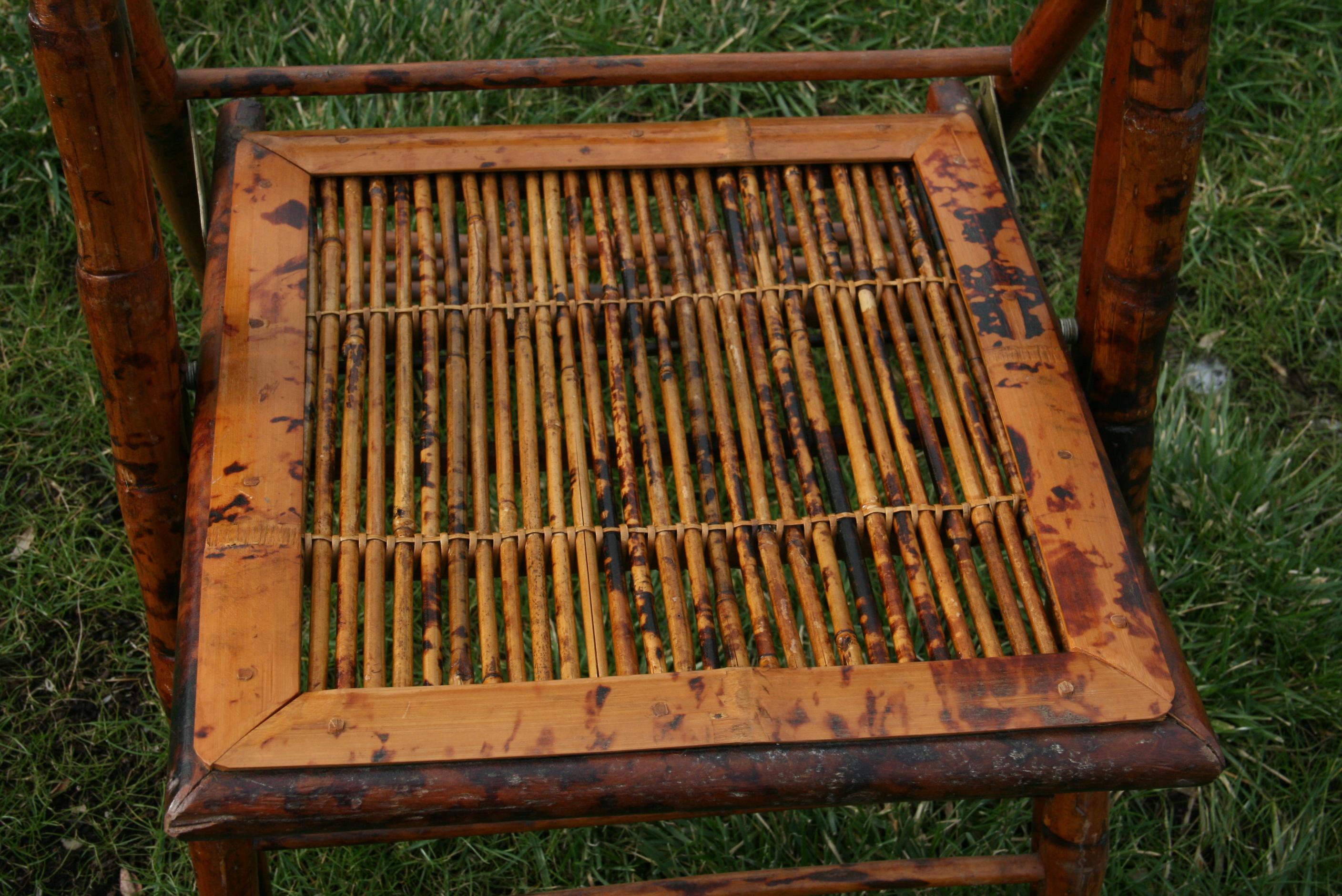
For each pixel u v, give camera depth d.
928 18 1.85
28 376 1.53
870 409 0.94
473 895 1.21
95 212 0.78
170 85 0.99
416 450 1.08
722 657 1.23
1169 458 1.49
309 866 1.20
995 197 1.04
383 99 1.73
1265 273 1.70
